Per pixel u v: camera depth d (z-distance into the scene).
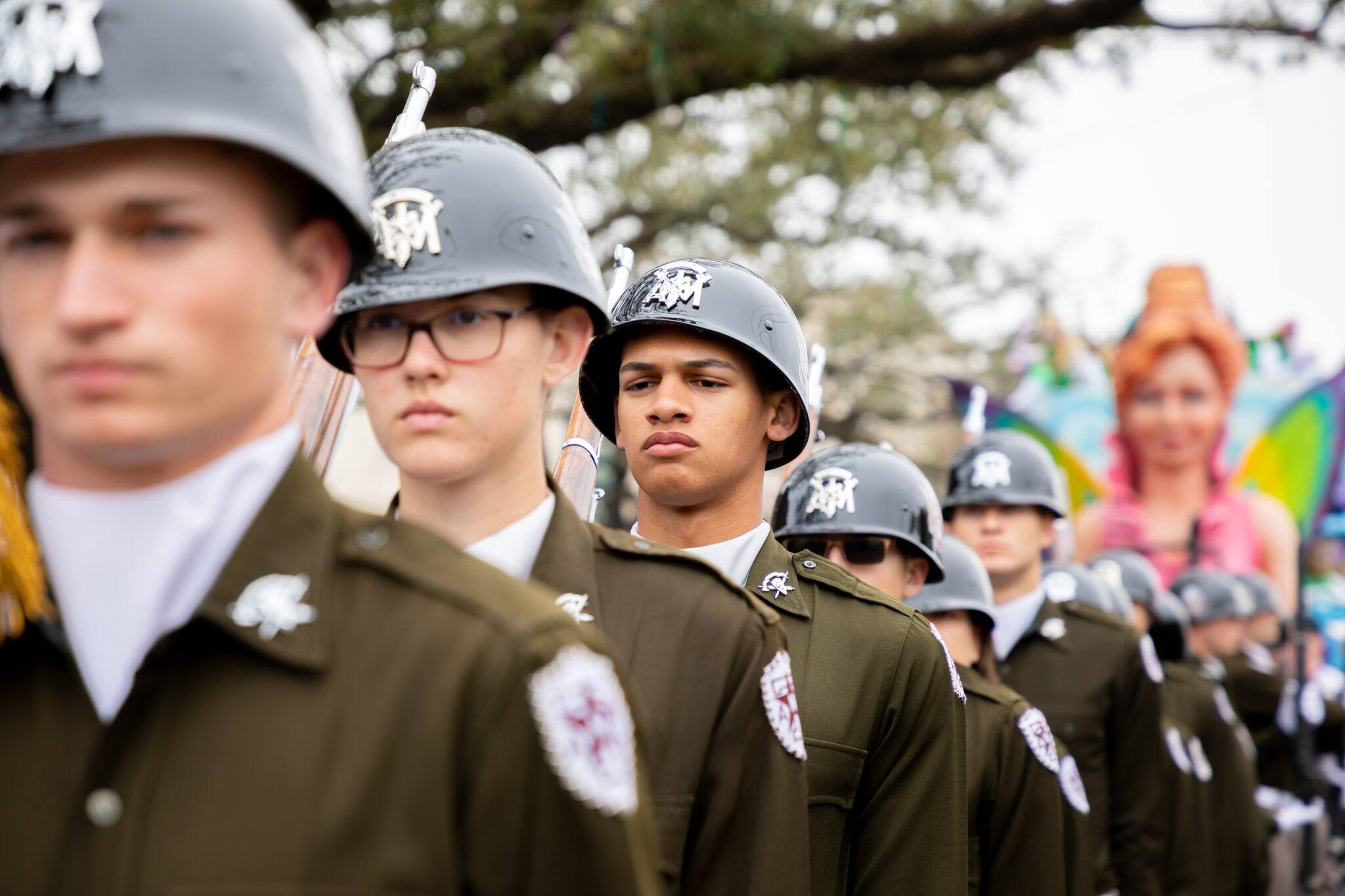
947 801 3.63
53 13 1.44
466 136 2.47
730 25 11.04
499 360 2.35
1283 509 18.61
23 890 1.48
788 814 2.67
